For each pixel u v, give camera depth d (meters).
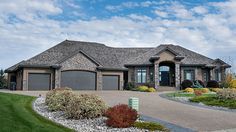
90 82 42.75
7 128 11.27
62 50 44.72
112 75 44.81
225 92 25.34
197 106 22.64
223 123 15.62
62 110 17.72
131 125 13.52
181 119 16.56
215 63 49.66
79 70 42.16
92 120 14.87
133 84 45.72
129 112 13.64
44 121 13.88
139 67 46.53
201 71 47.59
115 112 13.49
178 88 44.81
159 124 13.70
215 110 20.69
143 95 31.72
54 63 40.78
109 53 48.81
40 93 32.16
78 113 15.16
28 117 14.03
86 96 15.80
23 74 39.41
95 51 47.72
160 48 49.91
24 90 39.19
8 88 48.88
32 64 39.69
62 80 41.00
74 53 41.75
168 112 18.94
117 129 13.00
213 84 45.66
